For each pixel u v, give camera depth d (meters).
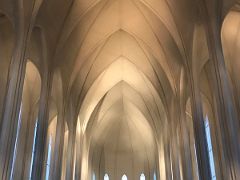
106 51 25.94
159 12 20.86
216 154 22.28
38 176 16.64
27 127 23.75
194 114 17.83
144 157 38.88
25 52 15.27
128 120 36.81
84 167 29.95
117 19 23.25
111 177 38.94
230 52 20.91
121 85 31.11
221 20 15.93
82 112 28.50
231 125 13.74
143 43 24.56
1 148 13.38
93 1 20.77
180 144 21.41
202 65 19.36
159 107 29.05
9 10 15.73
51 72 19.39
